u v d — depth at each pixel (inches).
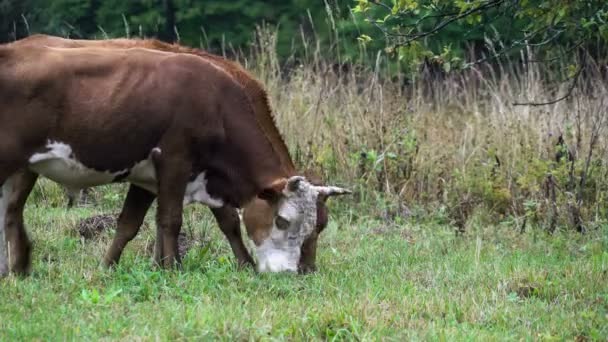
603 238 1083.3
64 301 758.5
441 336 706.2
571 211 1166.3
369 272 922.7
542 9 927.0
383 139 1279.5
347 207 1224.2
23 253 859.4
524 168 1246.9
